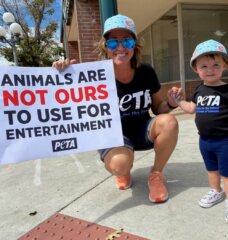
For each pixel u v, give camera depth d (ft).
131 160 8.42
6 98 7.68
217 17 28.66
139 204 8.59
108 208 8.57
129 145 8.63
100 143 8.18
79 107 8.18
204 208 8.03
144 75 9.04
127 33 8.40
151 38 34.40
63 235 7.50
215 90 7.40
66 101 8.13
